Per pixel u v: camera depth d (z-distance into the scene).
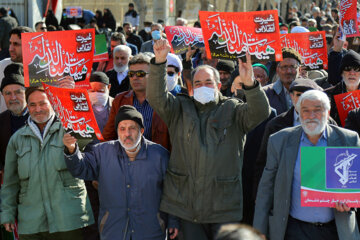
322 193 4.58
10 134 6.27
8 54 10.58
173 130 5.26
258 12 5.13
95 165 5.23
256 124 5.01
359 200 4.55
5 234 5.95
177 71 7.09
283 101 7.00
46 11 21.05
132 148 5.12
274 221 4.84
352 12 9.23
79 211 5.44
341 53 8.32
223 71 7.78
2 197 5.55
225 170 5.07
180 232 6.28
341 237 4.67
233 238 2.20
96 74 6.80
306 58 8.36
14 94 6.25
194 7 34.38
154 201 5.23
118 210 5.17
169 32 9.36
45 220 5.39
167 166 5.29
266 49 5.14
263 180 4.95
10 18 13.80
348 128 5.68
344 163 4.56
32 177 5.39
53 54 5.74
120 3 32.62
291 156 4.82
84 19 24.75
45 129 5.45
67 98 4.93
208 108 5.17
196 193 5.05
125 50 9.00
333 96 6.53
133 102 6.32
